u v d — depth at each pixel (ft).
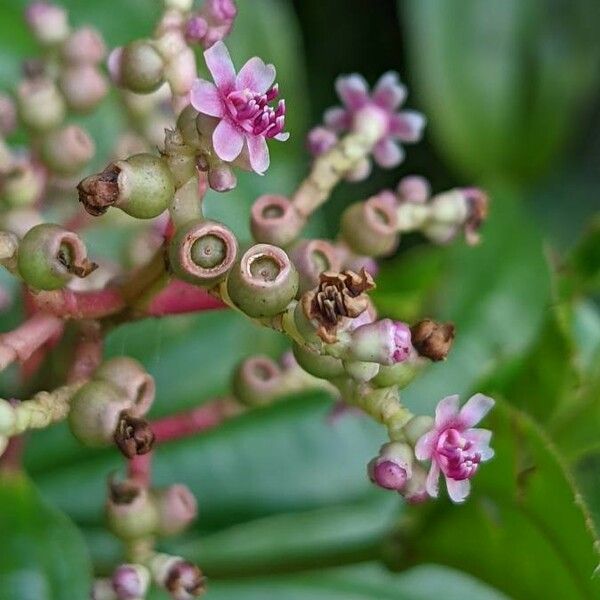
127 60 0.83
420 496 0.79
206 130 0.76
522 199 1.46
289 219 0.82
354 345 0.76
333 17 1.63
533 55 1.44
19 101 0.90
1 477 0.85
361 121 0.89
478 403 0.79
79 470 1.01
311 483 1.03
